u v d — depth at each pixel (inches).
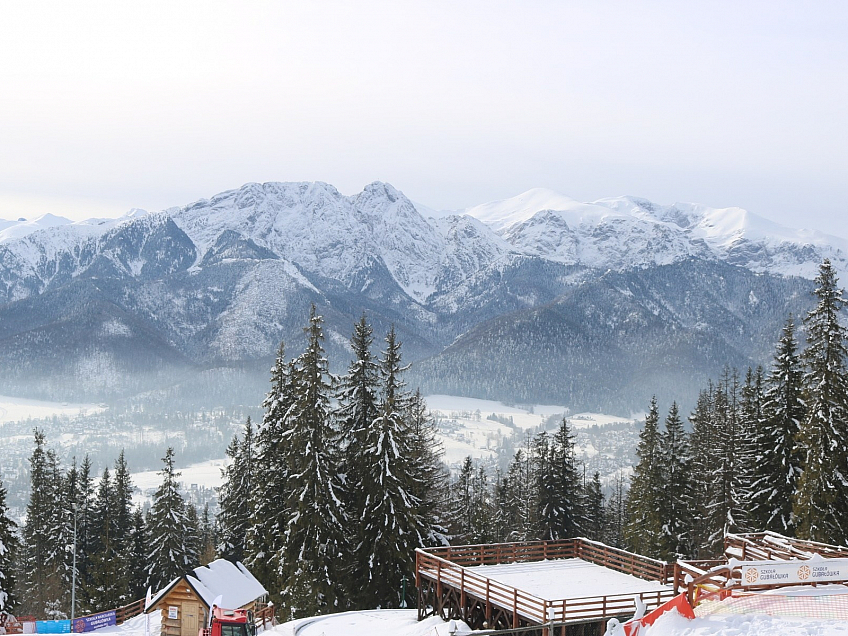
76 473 3262.8
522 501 3255.4
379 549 1867.6
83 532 3139.8
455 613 1438.2
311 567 1865.2
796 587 1117.7
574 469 2615.7
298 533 1893.5
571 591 1333.7
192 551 3179.1
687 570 1175.0
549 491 2561.5
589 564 1557.6
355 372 2022.6
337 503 1883.6
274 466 2101.4
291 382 2146.9
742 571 1116.5
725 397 3083.2
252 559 2156.7
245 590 1893.5
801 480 1845.5
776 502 2012.8
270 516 2091.5
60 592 2918.3
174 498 2765.7
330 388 1936.5
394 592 1871.3
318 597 1847.9
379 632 1493.6
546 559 1603.1
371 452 1897.1
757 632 983.6
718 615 1055.6
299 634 1565.0
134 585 3029.0
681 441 2428.6
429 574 1499.8
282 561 1918.1
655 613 1055.0
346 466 2001.7
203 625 1731.1
